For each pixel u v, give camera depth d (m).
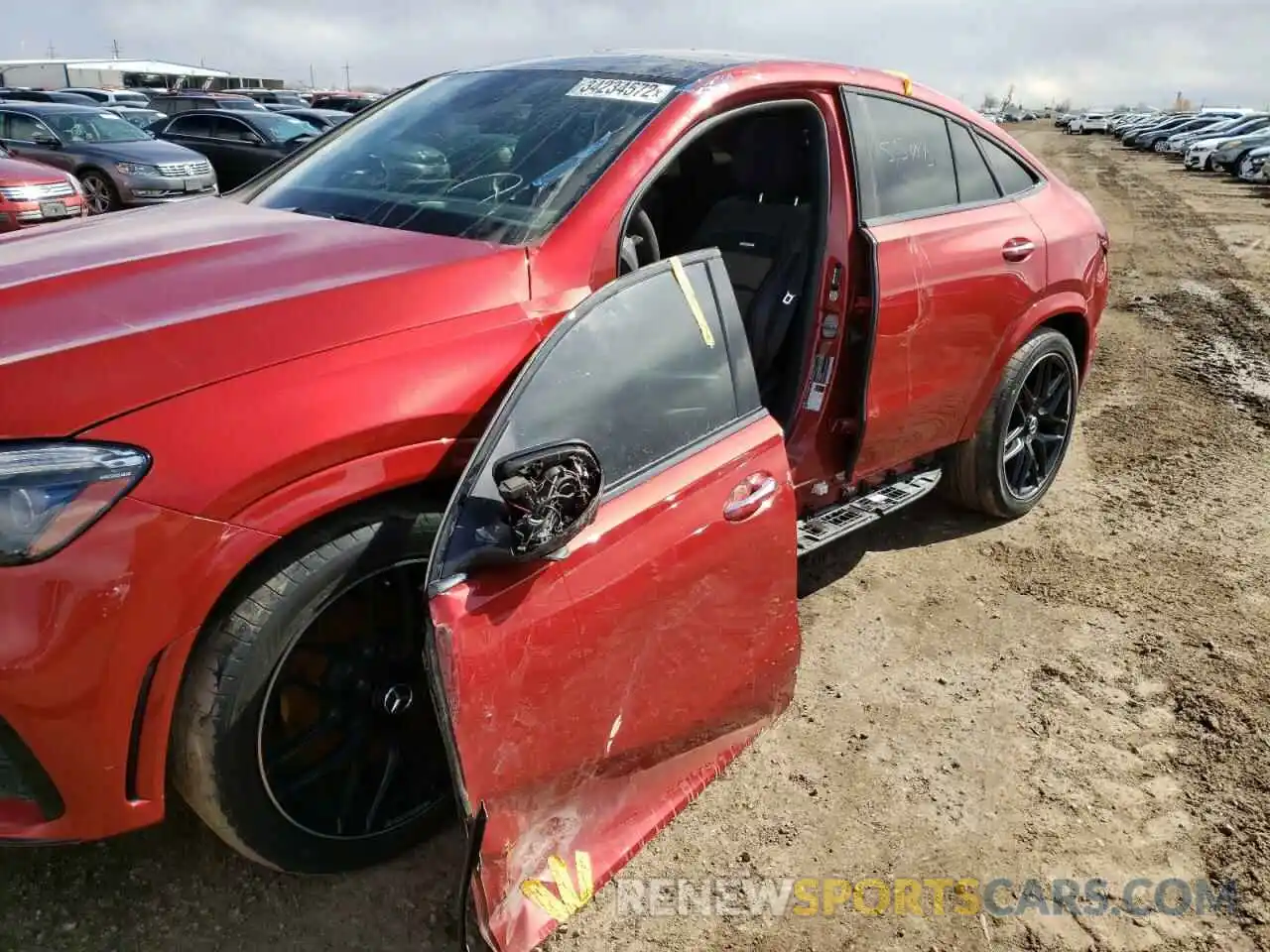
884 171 3.15
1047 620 3.46
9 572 1.64
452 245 2.28
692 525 2.13
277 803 1.99
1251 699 3.04
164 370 1.77
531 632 1.86
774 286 3.10
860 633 3.34
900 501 3.43
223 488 1.74
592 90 2.79
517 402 1.88
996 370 3.66
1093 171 28.67
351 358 1.92
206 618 1.81
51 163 13.10
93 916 2.12
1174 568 3.85
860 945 2.16
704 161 3.45
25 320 1.87
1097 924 2.23
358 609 2.08
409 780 2.29
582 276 2.32
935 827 2.50
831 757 2.73
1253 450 5.14
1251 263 11.51
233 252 2.22
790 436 2.95
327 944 2.10
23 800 1.80
